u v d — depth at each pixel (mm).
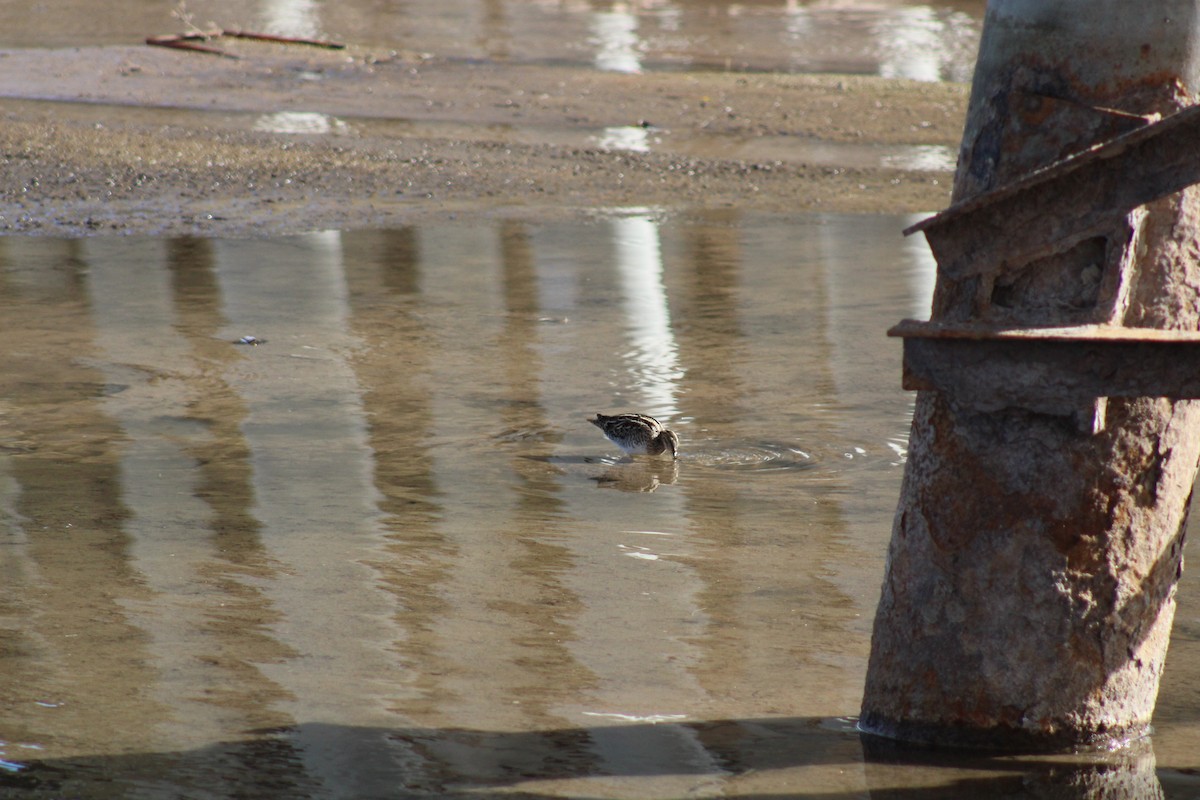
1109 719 7703
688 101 41625
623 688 8586
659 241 26031
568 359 18094
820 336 19312
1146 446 7348
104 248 24547
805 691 8562
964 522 7488
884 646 7887
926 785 7340
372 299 21359
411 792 7246
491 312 20656
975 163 7391
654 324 20031
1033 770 7477
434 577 10523
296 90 41375
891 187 31703
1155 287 7098
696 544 11383
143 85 40969
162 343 18578
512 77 44688
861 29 58781
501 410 15734
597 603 10039
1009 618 7508
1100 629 7535
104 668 8742
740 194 30672
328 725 8008
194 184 29672
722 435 14812
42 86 40062
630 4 64688
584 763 7586
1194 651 9258
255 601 9945
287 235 25953
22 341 18547
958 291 7180
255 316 20188
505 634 9422
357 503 12383
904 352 7121
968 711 7648
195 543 11211
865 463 13805
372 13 57688
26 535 11352
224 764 7516
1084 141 7039
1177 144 6539
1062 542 7387
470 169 32219
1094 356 6801
